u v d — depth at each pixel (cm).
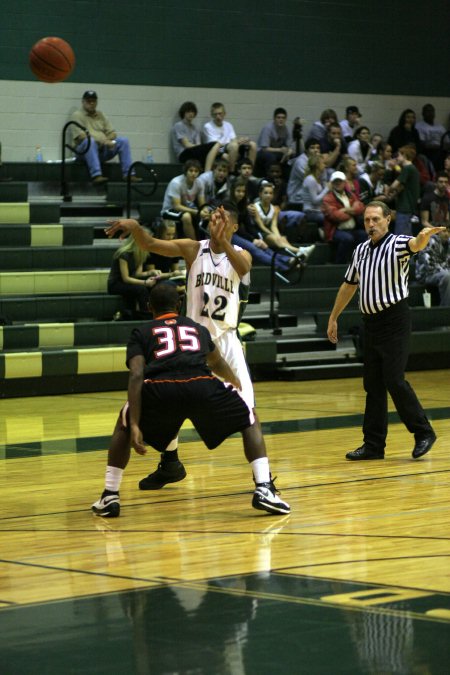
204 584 495
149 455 905
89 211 1706
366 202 1808
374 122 2086
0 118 1766
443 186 1822
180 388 636
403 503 688
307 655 392
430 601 457
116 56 1844
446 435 991
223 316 709
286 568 523
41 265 1552
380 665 379
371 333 862
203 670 380
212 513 668
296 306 1641
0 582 507
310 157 1797
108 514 660
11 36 1764
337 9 2034
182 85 1903
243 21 1950
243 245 1630
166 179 1817
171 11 1886
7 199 1644
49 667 386
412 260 1791
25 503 711
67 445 962
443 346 1606
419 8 2114
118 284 1482
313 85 2020
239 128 1962
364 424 874
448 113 2155
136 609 456
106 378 1384
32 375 1332
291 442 962
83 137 1727
